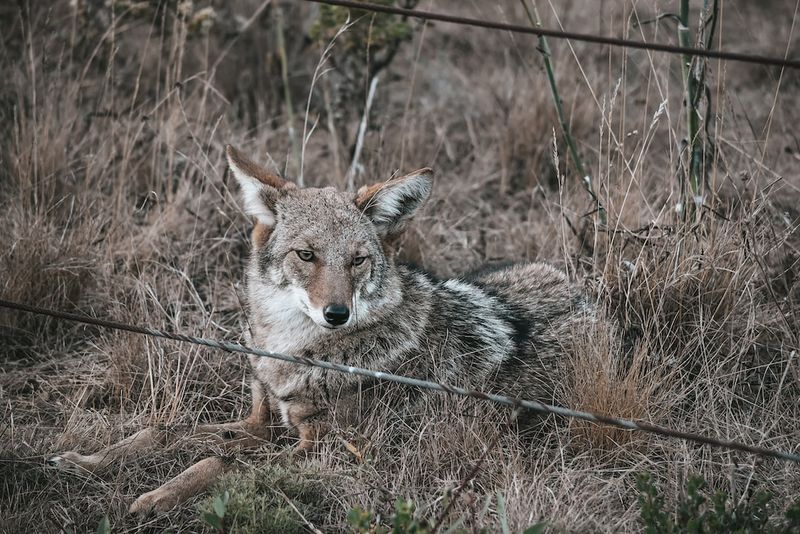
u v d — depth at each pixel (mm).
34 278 10562
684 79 10109
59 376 9844
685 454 8172
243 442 8898
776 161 12805
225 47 16141
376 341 8883
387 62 14703
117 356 9766
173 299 11047
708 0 10258
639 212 11312
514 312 10031
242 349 7180
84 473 8273
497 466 8242
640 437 8625
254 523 7281
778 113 14875
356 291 8570
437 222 13102
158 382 9328
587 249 11664
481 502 7844
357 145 13211
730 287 9953
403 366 9000
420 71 17469
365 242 8734
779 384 9148
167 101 13836
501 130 15273
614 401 8625
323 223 8633
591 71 15711
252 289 9211
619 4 17844
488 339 9508
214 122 14391
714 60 11453
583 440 8758
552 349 9805
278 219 8883
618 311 10062
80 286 10891
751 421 9078
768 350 10008
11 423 8773
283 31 16391
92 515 7809
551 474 8258
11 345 10414
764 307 10578
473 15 19359
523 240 12914
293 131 13773
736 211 11172
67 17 14703
